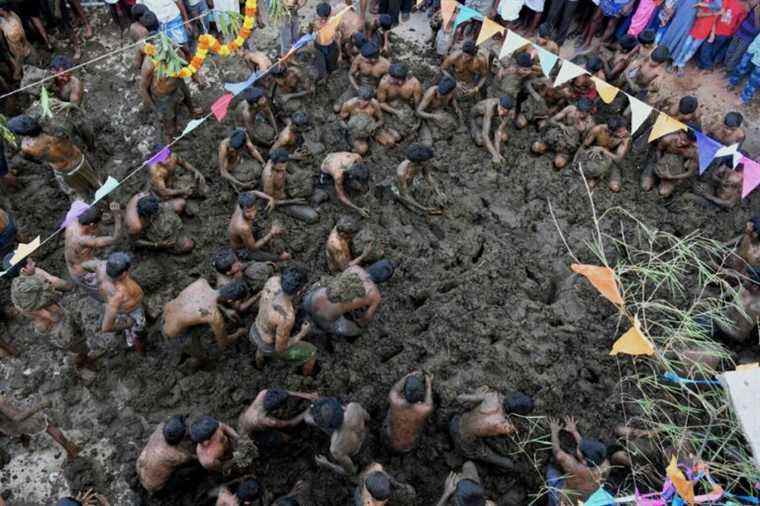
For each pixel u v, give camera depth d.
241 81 11.20
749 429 5.35
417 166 8.70
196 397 7.62
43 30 11.21
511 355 7.57
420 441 7.18
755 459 5.21
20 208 9.17
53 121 8.09
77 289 8.43
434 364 7.57
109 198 9.30
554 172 9.70
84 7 12.18
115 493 6.98
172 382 7.69
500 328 7.85
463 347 7.66
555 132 9.55
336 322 7.43
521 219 9.16
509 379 7.43
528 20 12.26
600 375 7.66
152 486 6.45
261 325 6.95
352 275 6.93
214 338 7.86
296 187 8.96
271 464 7.10
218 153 9.59
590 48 12.13
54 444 7.32
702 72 11.85
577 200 9.34
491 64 11.27
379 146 9.85
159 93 9.38
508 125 10.20
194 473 6.75
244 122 9.35
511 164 9.85
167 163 8.59
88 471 7.09
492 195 9.43
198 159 9.72
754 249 7.98
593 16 11.71
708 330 7.91
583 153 9.49
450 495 6.34
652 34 9.92
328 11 9.81
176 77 9.20
